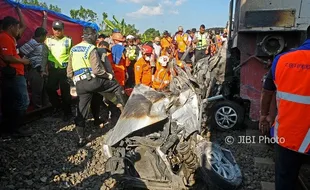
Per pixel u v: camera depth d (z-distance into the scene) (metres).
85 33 5.23
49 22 7.87
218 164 3.84
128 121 3.91
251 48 5.72
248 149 5.14
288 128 2.71
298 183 3.84
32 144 5.29
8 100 5.32
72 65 5.19
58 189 3.82
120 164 3.46
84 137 5.30
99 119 6.39
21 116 5.59
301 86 2.62
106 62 5.66
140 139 3.79
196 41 13.62
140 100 4.16
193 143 3.88
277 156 2.91
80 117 5.21
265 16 5.27
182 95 4.20
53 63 6.59
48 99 7.44
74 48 5.15
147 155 3.70
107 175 4.21
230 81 6.80
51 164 4.53
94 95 6.07
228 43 8.20
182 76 4.68
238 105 6.04
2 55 5.07
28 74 6.53
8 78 5.19
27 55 6.40
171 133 3.81
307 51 2.67
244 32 5.67
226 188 3.63
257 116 5.80
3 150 4.89
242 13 5.43
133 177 3.56
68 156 4.84
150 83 7.32
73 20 8.66
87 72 5.04
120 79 7.20
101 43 6.72
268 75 2.99
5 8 6.14
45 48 6.48
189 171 3.76
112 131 4.06
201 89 5.05
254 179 4.12
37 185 3.89
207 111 6.09
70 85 6.68
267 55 5.47
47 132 5.97
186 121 3.92
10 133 5.56
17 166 4.39
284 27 5.19
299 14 5.11
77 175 4.21
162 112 3.89
